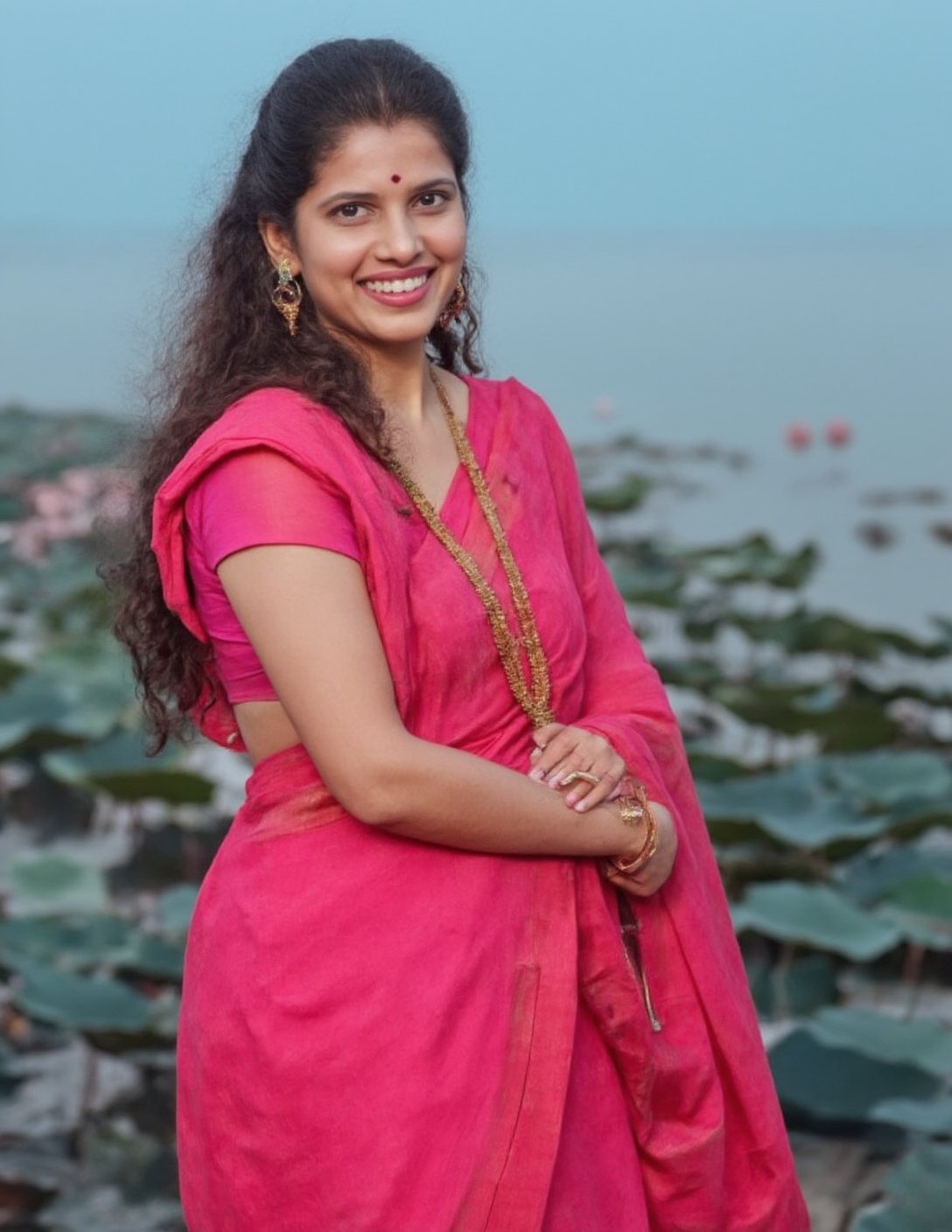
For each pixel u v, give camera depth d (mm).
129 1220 3822
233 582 2248
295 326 2432
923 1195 3461
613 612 2648
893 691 7219
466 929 2268
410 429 2434
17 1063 4617
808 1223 2557
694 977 2482
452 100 2408
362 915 2266
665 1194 2436
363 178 2316
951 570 10641
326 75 2342
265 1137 2266
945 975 5152
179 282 2561
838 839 5281
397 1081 2215
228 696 2439
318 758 2221
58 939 4832
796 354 23984
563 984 2309
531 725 2395
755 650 8805
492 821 2256
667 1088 2430
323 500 2242
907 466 14734
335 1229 2217
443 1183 2199
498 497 2447
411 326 2379
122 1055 4367
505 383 2611
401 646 2250
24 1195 3918
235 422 2279
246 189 2439
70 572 10180
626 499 10914
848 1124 4141
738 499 13336
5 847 6367
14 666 7363
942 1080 4086
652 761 2477
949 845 6074
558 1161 2279
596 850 2355
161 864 6094
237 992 2293
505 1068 2256
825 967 4867
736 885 5336
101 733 6562
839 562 10938
